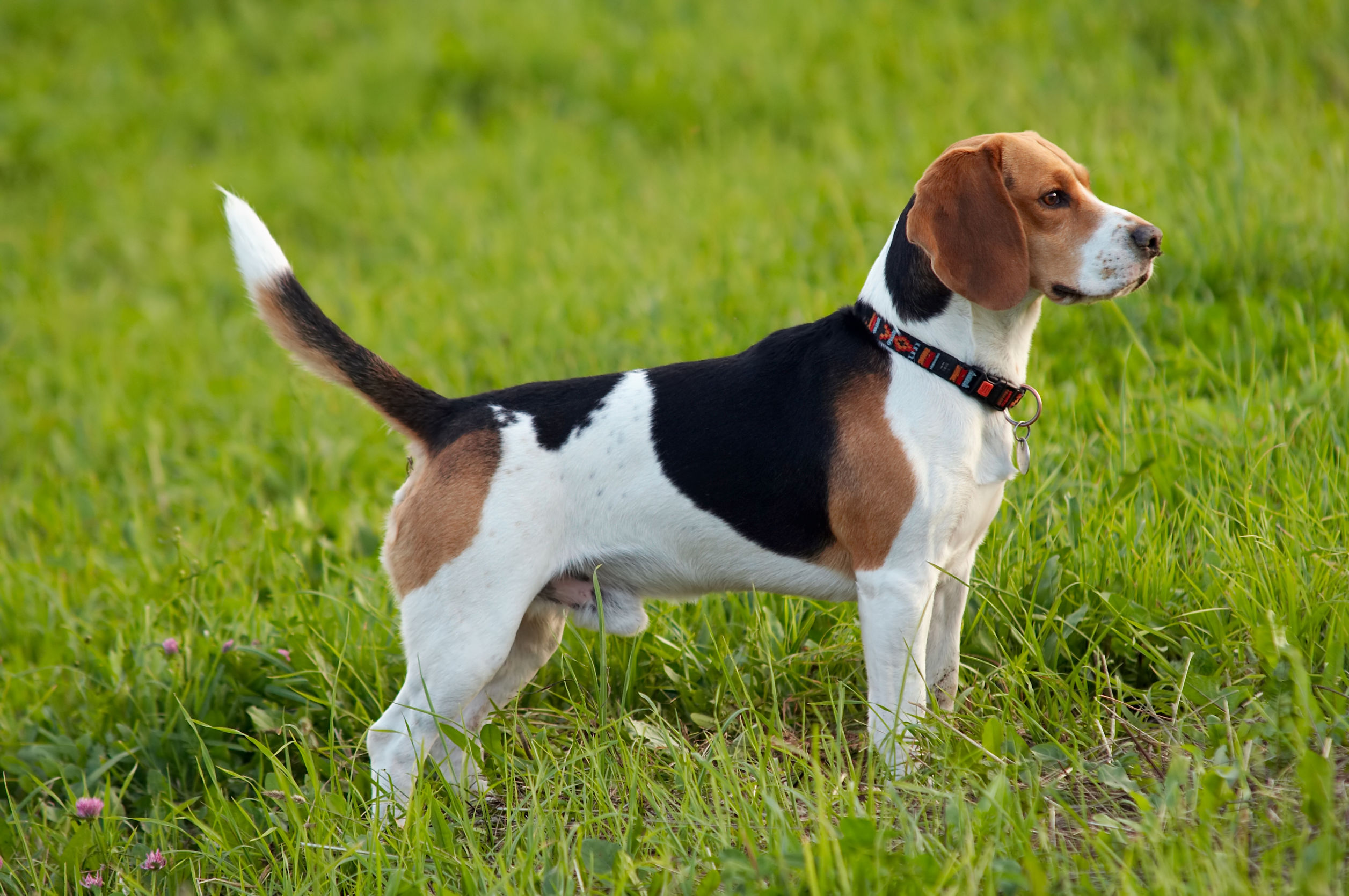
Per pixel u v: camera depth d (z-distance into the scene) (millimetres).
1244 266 9031
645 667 6477
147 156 18016
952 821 4461
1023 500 6719
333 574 7945
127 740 6590
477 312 11461
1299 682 4664
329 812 5469
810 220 11609
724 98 16219
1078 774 4883
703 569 5621
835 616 6449
